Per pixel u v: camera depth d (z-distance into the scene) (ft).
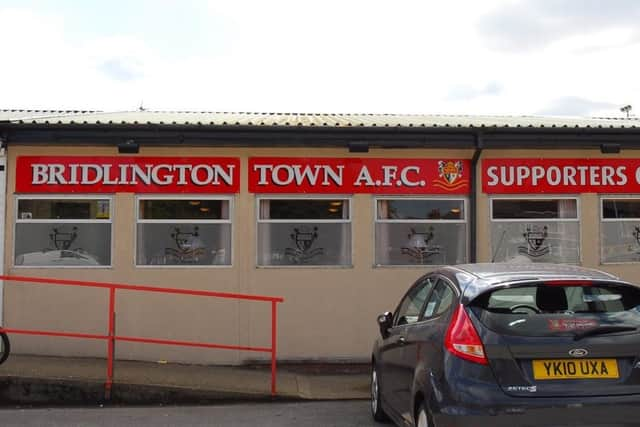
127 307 34.50
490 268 19.56
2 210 34.42
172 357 34.58
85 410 26.71
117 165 34.99
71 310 34.35
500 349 16.35
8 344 28.94
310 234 35.63
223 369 33.12
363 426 24.14
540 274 18.21
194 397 27.89
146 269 34.76
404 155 36.11
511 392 16.07
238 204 35.27
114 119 37.32
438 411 16.56
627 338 16.66
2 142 33.68
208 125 33.60
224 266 35.12
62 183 34.73
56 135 33.65
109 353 27.94
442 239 36.27
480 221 36.32
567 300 17.87
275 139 34.47
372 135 34.83
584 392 16.11
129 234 34.81
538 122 41.09
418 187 36.06
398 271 35.73
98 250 34.88
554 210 36.96
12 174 34.63
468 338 16.67
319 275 35.37
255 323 35.01
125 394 27.63
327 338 35.17
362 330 35.32
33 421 24.81
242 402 27.99
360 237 35.63
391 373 21.81
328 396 28.76
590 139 35.68
